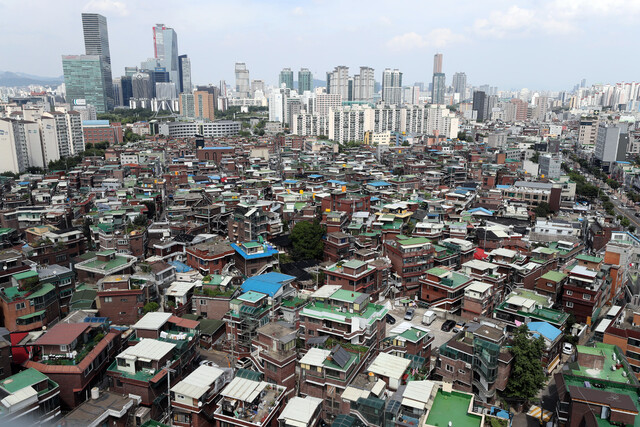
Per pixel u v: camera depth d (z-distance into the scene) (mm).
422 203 182500
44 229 132375
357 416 63500
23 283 88500
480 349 77188
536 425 76125
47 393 61938
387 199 186000
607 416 62156
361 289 108312
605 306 115812
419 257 121500
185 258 127375
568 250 133125
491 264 117312
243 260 120125
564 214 195125
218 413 64688
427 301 114438
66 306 98438
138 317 90812
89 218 159000
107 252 108750
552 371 89938
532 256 125875
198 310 98750
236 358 88812
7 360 68562
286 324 89812
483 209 177625
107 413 63719
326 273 110625
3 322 87062
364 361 77438
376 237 142375
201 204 172500
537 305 98500
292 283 120562
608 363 74562
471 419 59562
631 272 133375
